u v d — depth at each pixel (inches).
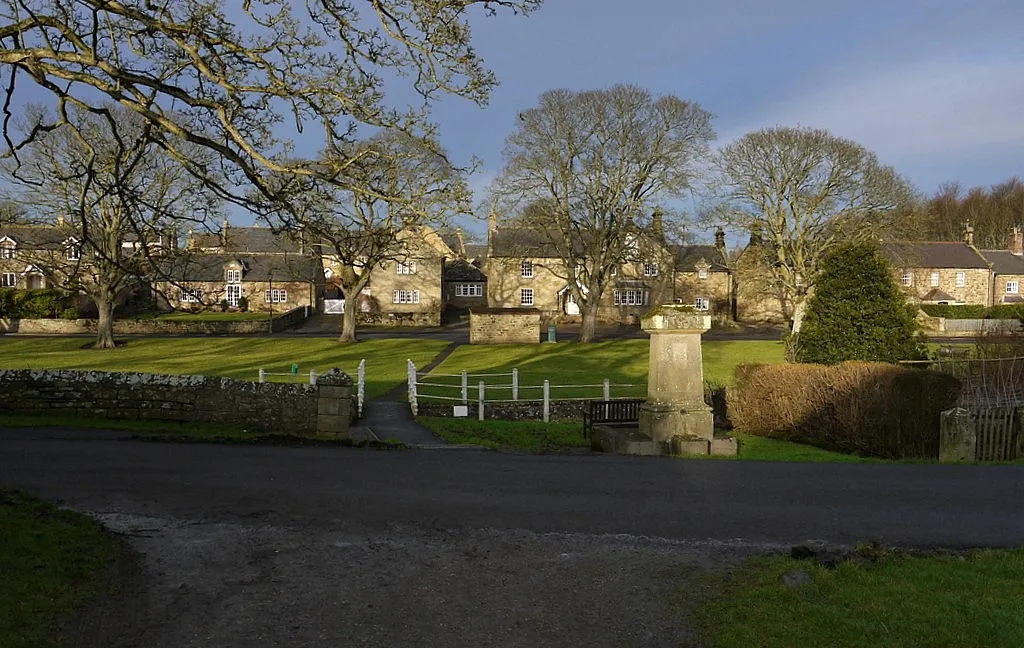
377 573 272.7
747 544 310.5
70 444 502.6
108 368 1326.3
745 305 2694.4
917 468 502.3
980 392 632.4
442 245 3070.9
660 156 1718.8
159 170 1197.1
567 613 238.4
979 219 3494.1
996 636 207.3
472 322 1828.2
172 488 390.3
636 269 2303.2
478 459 521.7
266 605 241.0
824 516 360.2
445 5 349.7
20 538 275.7
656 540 316.5
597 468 492.4
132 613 231.0
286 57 384.5
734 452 594.6
